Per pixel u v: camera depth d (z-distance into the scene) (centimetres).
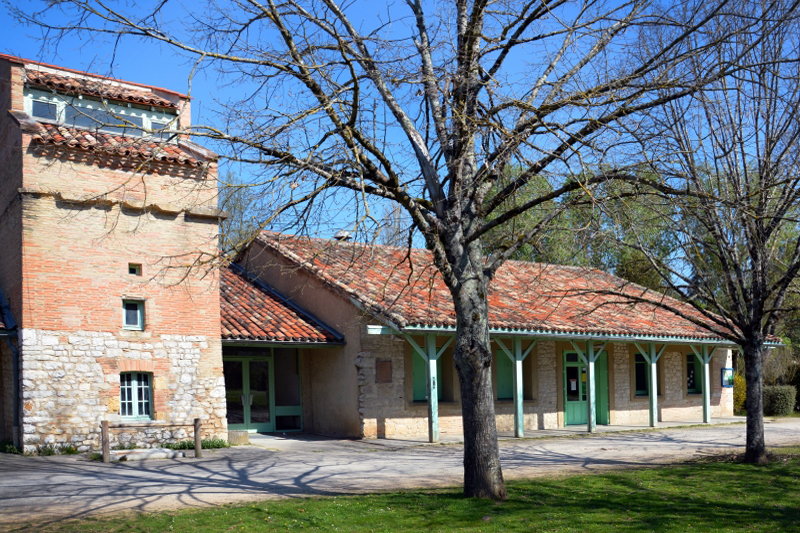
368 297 1670
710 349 2356
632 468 1234
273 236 1179
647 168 940
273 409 1858
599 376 2208
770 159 1185
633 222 941
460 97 950
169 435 1454
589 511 845
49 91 1476
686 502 913
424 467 1235
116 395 1399
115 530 747
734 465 1250
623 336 1939
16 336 1338
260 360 1852
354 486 1037
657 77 930
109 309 1408
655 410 2069
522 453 1458
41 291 1334
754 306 1266
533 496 927
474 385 907
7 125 1432
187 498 924
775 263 1317
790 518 827
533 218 1048
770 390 2550
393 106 975
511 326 1695
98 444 1368
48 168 1354
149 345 1448
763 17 991
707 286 1291
